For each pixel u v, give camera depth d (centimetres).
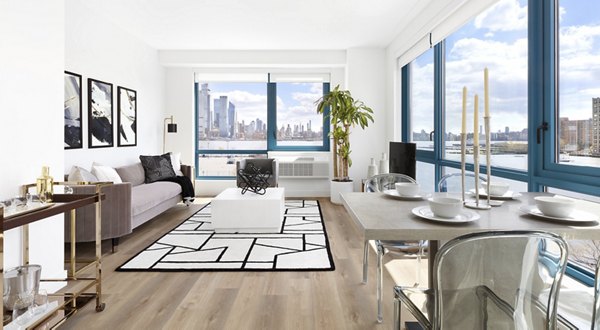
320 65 657
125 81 531
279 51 643
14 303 178
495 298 102
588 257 219
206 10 450
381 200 188
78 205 212
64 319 196
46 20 248
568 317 134
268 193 447
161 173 536
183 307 229
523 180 267
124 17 475
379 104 626
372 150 627
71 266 242
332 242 377
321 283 268
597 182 203
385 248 221
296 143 705
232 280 274
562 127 235
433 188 456
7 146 217
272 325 207
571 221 137
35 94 239
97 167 392
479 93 338
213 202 404
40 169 243
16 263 223
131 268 297
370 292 252
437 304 105
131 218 350
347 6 438
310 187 691
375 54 623
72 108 407
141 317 216
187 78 680
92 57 446
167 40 581
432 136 459
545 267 102
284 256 327
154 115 634
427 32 437
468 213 150
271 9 447
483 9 316
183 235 397
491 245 99
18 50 224
